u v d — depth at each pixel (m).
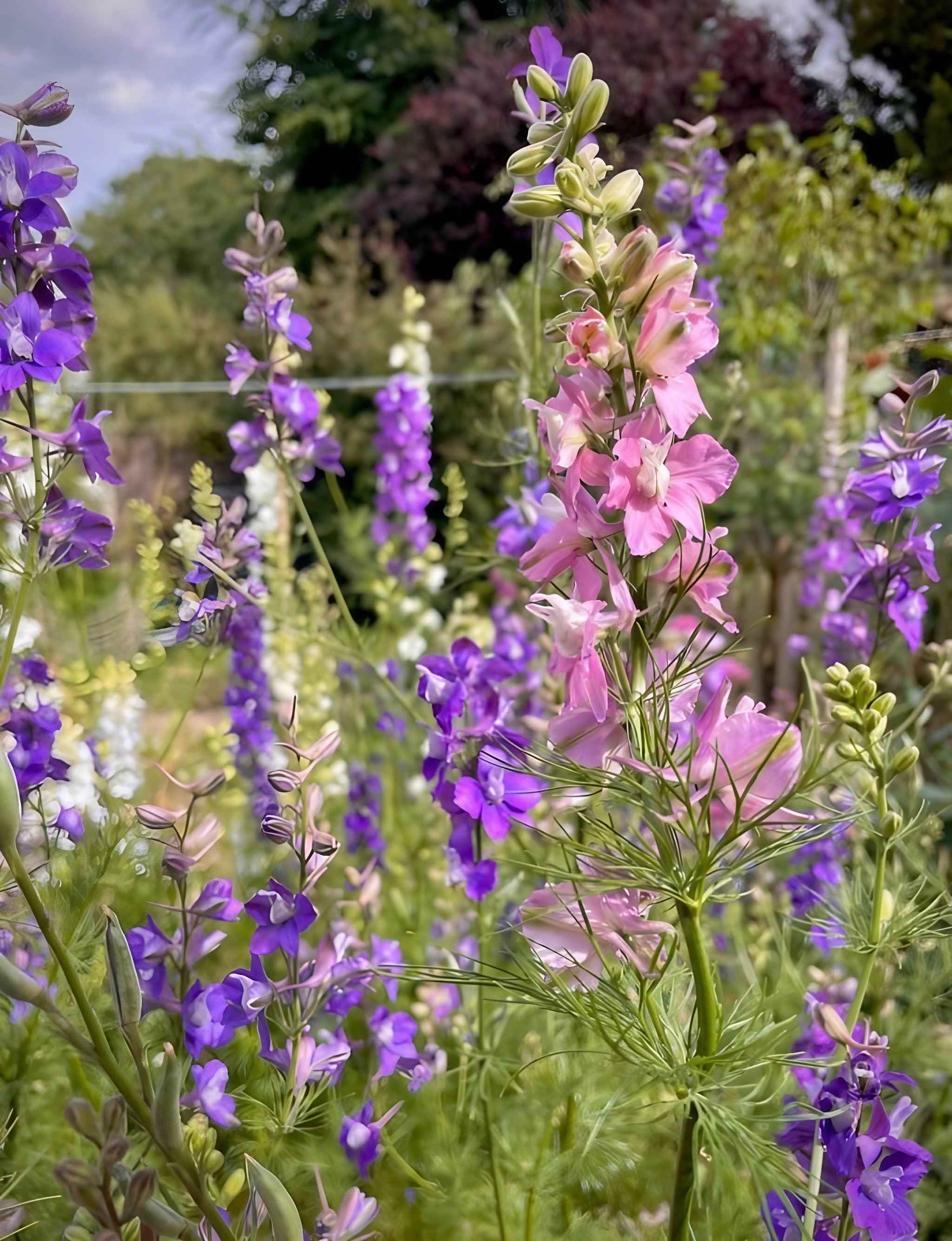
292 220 4.50
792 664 1.62
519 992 0.38
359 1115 0.51
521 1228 0.50
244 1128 0.48
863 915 0.49
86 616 0.77
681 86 3.07
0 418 0.40
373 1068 0.59
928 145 2.94
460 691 0.47
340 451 0.78
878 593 0.58
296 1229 0.29
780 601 1.63
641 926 0.37
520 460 0.77
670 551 0.39
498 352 2.91
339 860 0.89
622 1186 0.51
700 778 0.34
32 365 0.38
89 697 0.72
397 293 3.32
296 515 1.54
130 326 3.44
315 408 0.75
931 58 3.35
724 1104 0.38
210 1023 0.42
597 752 0.35
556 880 0.37
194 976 0.43
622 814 0.44
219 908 0.41
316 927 0.67
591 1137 0.39
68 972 0.29
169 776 0.41
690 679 0.36
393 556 1.20
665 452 0.32
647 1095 0.48
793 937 0.74
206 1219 0.30
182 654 0.68
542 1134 0.53
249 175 4.84
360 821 0.88
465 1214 0.50
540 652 0.93
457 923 0.75
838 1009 0.49
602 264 0.32
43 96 0.37
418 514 1.18
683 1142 0.36
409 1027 0.56
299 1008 0.43
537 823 0.70
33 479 0.47
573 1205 0.50
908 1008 0.64
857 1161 0.37
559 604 0.32
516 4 4.60
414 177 3.82
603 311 0.32
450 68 4.21
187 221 4.65
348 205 4.12
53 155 0.38
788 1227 0.40
